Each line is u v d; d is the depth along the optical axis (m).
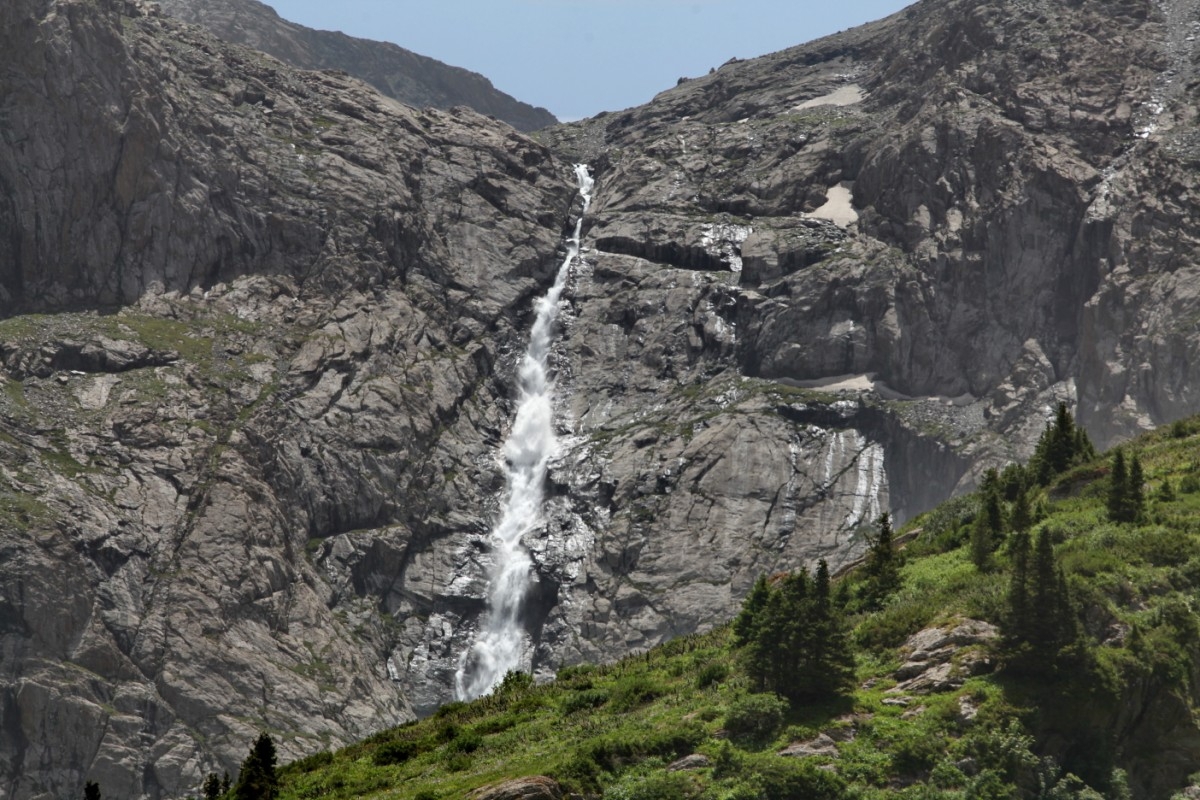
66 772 151.00
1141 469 84.00
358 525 190.25
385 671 179.50
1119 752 63.75
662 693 74.38
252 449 184.50
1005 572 75.88
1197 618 67.88
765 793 59.69
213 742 157.00
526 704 80.62
